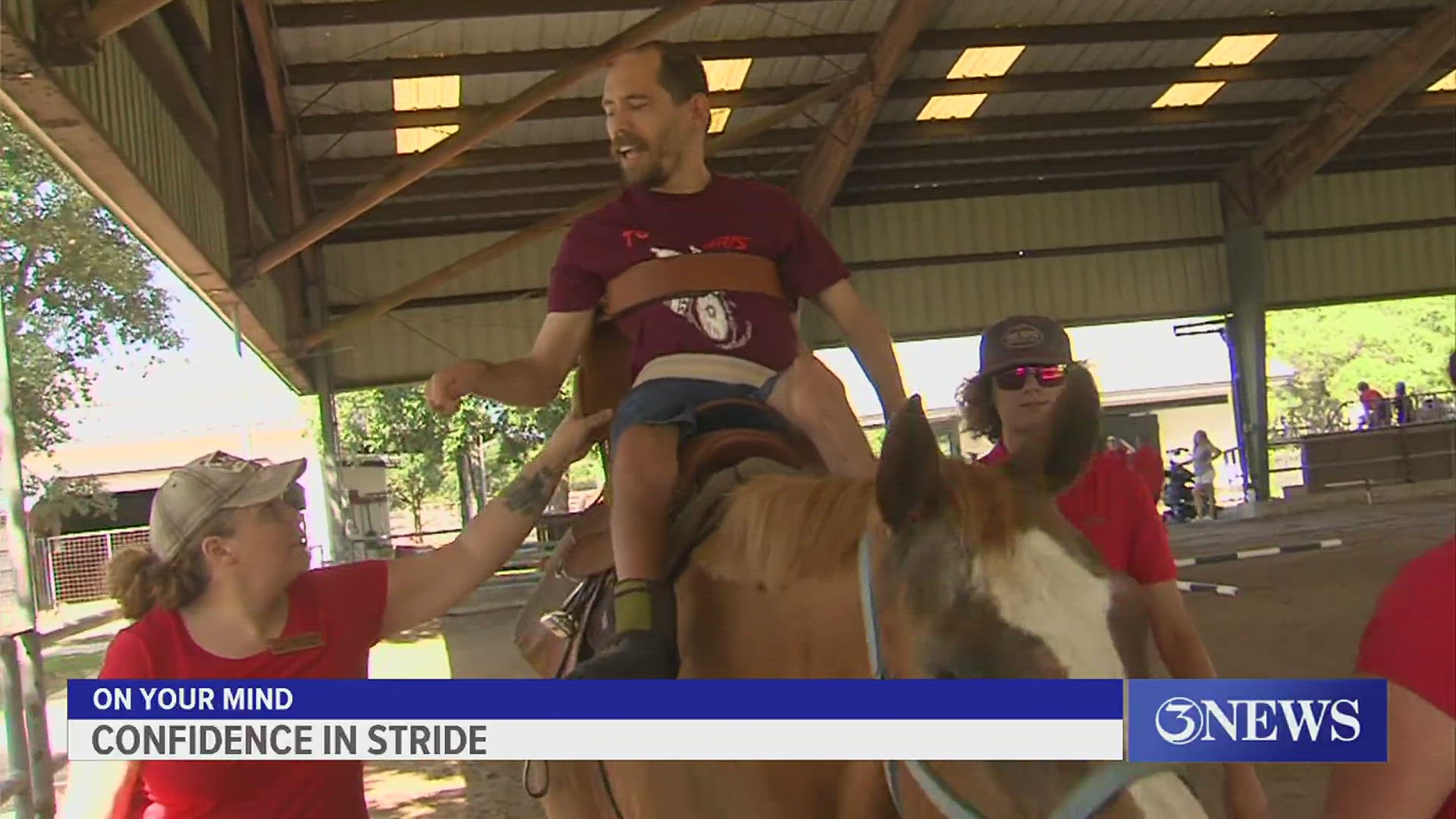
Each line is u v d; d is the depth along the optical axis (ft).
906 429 4.52
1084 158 59.93
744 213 7.20
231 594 6.87
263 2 33.37
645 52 7.14
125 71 21.11
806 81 47.98
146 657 6.81
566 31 40.65
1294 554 38.81
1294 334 147.02
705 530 6.17
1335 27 47.96
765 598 5.61
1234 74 51.24
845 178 57.00
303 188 49.14
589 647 6.99
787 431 6.84
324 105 43.06
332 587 7.36
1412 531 42.57
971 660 4.18
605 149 49.93
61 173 59.62
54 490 70.74
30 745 11.89
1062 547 4.37
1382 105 51.47
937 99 50.37
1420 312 143.13
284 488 6.89
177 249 27.14
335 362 55.57
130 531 62.08
